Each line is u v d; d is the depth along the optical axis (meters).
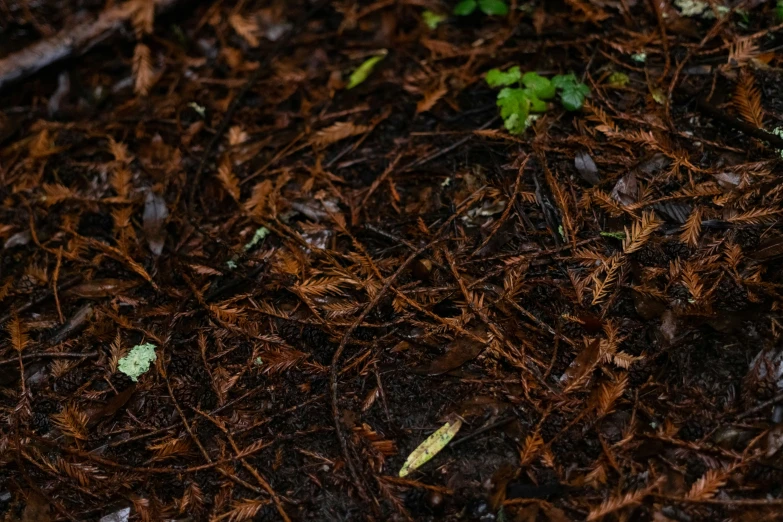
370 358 1.39
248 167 1.55
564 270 1.41
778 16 1.51
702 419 1.33
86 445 1.38
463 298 1.40
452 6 1.66
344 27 1.68
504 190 1.46
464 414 1.36
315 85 1.63
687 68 1.51
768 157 1.43
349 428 1.36
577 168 1.46
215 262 1.47
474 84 1.58
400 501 1.32
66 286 1.47
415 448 1.35
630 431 1.33
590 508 1.30
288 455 1.36
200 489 1.35
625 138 1.45
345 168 1.54
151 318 1.44
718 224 1.39
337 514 1.33
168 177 1.55
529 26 1.61
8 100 1.64
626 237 1.40
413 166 1.51
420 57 1.63
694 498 1.29
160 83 1.65
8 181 1.57
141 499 1.34
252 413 1.38
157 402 1.39
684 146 1.46
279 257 1.45
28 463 1.37
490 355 1.38
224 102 1.62
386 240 1.46
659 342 1.36
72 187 1.56
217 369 1.39
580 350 1.36
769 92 1.47
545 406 1.35
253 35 1.68
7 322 1.45
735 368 1.35
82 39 1.63
